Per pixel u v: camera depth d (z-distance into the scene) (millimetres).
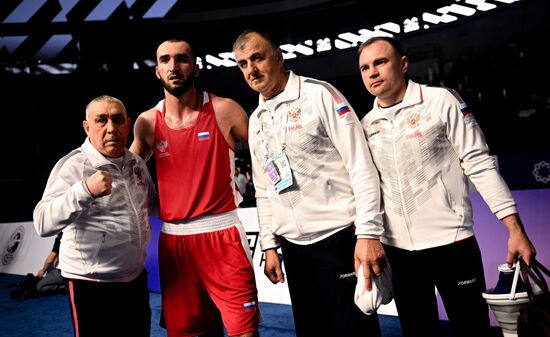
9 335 3730
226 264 2127
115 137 1973
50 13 13312
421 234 1798
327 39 14133
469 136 1743
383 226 1880
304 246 1920
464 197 1778
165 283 2217
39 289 5109
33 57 13750
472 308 1754
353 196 1887
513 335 1667
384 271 1774
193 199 2127
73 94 13633
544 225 2715
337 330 1874
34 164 12891
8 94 13031
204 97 2176
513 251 1649
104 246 1979
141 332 2145
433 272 1801
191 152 2135
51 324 3951
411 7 12656
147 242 2148
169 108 2176
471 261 1752
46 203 1927
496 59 10758
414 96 1804
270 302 3793
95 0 13469
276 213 1962
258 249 3934
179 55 2068
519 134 9703
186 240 2152
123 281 2051
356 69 13789
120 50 14156
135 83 14148
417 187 1792
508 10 11008
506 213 1675
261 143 1970
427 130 1774
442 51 12352
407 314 1873
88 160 2002
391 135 1848
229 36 14812
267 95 1935
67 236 2010
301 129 1850
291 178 1857
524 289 1677
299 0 13906
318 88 1855
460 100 1773
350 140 1812
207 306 2227
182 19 14383
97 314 2000
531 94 10148
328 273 1871
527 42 10586
